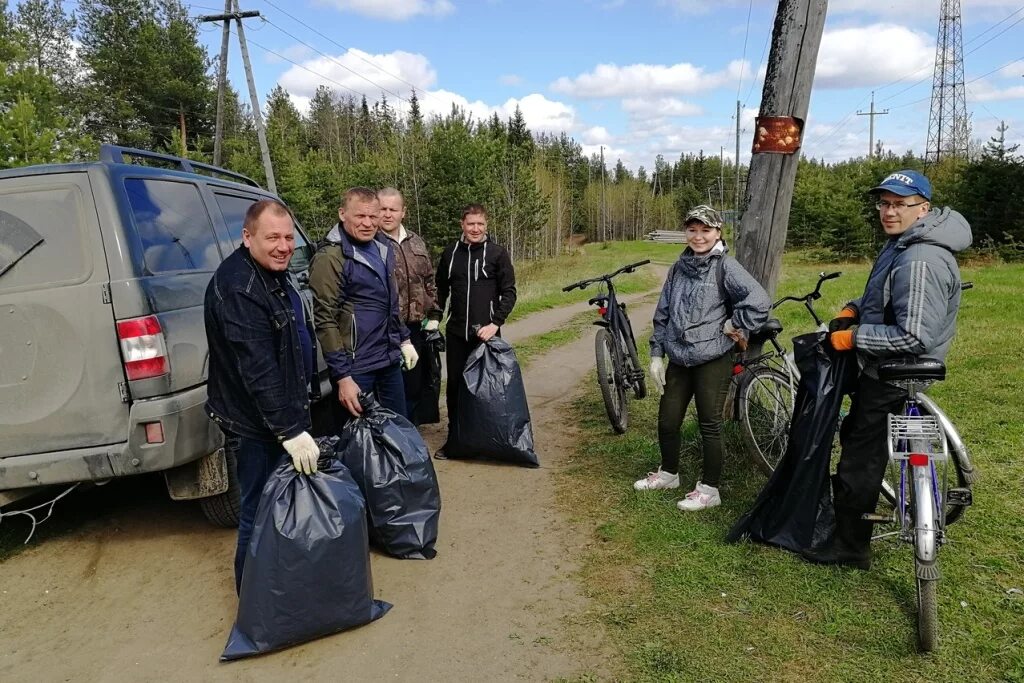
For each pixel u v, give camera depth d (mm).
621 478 4723
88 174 3541
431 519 3785
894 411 3076
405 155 36469
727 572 3389
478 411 5039
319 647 2979
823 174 49281
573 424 6203
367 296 4117
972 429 4855
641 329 13031
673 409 4301
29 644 3088
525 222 37656
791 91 4414
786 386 4371
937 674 2592
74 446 3484
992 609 2920
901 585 3152
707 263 3992
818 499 3414
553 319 14078
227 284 2840
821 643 2830
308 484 2955
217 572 3662
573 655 2865
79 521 4297
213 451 3738
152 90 37781
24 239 3475
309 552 2848
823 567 3350
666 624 3033
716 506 4145
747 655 2787
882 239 32812
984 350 7129
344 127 76375
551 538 3928
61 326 3432
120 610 3338
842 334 3160
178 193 4258
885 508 3805
